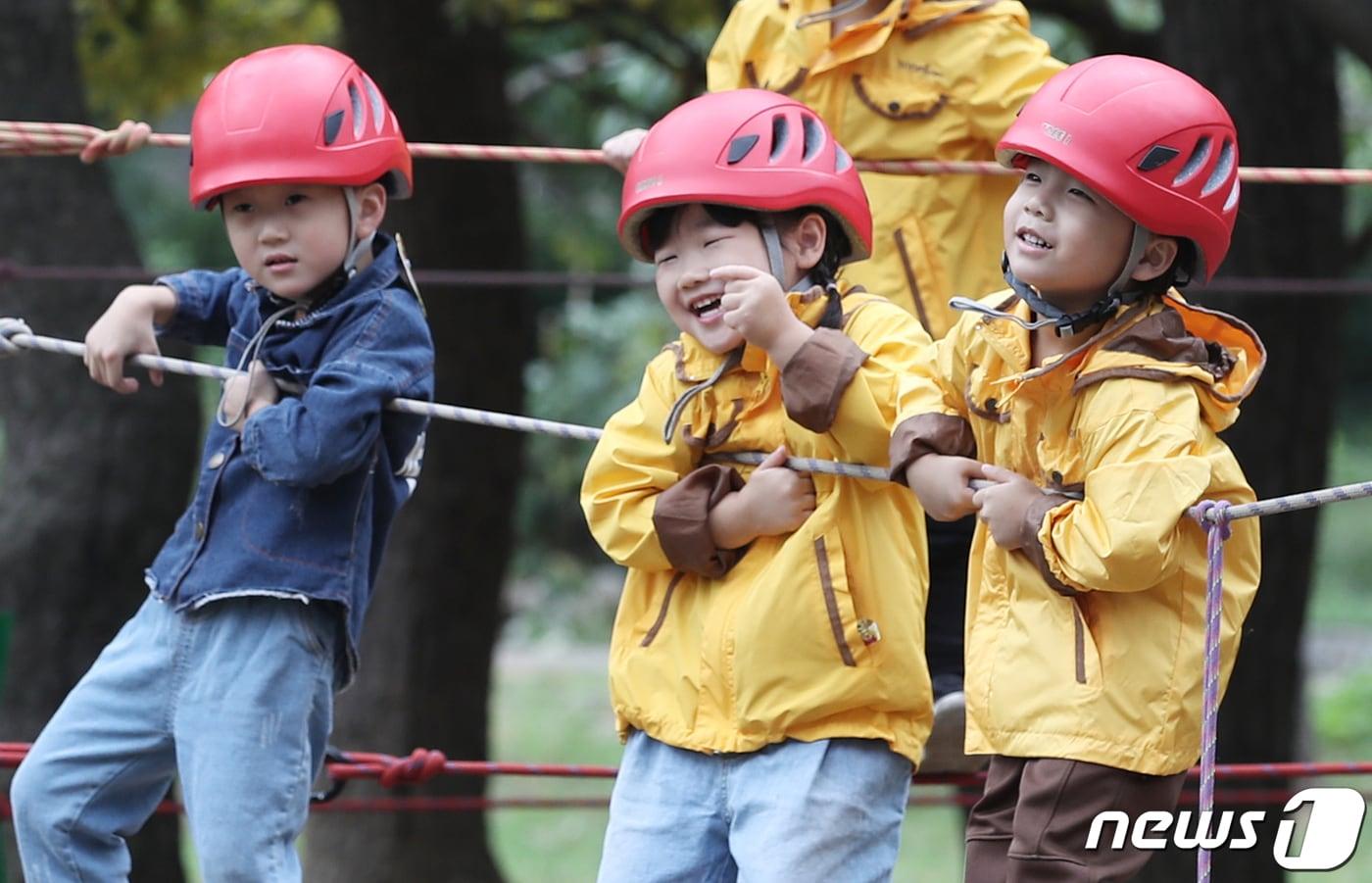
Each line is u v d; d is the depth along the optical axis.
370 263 15.30
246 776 14.56
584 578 76.19
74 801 14.95
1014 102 17.84
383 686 32.81
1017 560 13.25
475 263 32.53
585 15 34.66
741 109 13.95
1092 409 12.80
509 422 14.66
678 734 14.00
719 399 14.20
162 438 28.64
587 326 62.66
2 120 27.75
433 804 20.84
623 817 14.15
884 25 17.94
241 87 14.91
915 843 50.12
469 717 33.25
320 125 14.75
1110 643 12.91
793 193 13.75
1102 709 12.80
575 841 51.72
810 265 14.14
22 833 15.09
